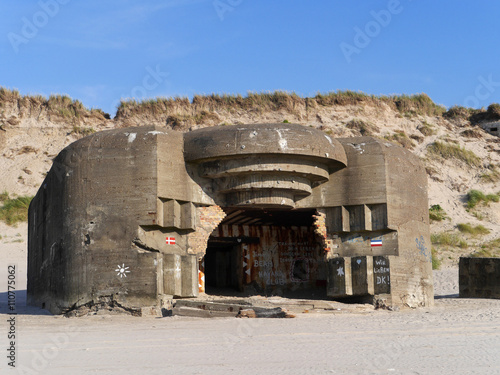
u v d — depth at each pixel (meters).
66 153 19.61
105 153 18.94
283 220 23.91
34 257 25.02
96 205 18.80
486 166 48.03
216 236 23.89
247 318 16.73
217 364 10.70
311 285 25.45
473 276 25.45
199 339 13.27
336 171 20.33
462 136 51.31
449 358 11.21
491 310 19.11
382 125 50.62
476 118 53.16
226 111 49.97
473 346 12.37
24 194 44.03
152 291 18.12
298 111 50.31
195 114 49.56
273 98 50.94
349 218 20.20
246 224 24.55
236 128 18.95
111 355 11.55
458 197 44.50
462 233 39.50
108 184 18.80
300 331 14.30
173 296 18.69
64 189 19.45
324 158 19.27
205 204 19.50
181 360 11.05
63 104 50.81
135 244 18.44
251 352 11.76
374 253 20.06
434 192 44.72
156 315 17.86
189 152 19.16
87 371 10.24
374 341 12.96
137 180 18.61
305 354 11.56
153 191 18.45
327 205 20.30
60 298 19.42
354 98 52.09
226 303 18.39
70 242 19.05
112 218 18.66
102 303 18.45
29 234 27.34
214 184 19.66
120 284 18.36
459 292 25.86
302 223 24.83
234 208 20.36
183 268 18.84
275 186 19.30
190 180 19.27
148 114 49.84
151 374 9.99
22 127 49.12
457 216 41.84
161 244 18.80
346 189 20.16
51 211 21.02
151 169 18.56
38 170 46.03
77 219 18.97
